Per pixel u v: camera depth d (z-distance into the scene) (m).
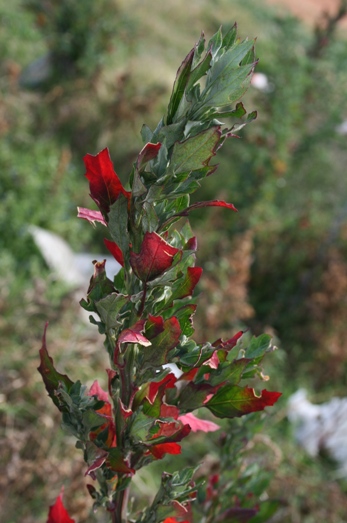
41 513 3.25
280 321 6.30
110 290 1.00
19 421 3.76
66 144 7.92
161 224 0.99
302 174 8.23
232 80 0.91
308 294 6.47
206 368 1.09
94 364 4.42
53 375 1.08
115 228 0.97
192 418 1.16
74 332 4.42
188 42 11.41
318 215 7.67
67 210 6.89
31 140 7.46
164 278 0.94
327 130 7.80
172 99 0.94
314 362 5.79
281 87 7.29
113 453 1.04
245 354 1.12
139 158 0.90
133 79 8.71
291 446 4.59
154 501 1.13
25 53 9.42
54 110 8.20
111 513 1.16
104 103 8.27
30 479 3.27
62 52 8.71
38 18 9.09
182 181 0.94
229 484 1.64
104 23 8.83
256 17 14.22
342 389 5.68
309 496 3.97
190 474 1.12
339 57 7.74
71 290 4.92
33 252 5.95
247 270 5.37
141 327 0.94
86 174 0.97
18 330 4.49
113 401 1.08
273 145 7.34
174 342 0.97
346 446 4.84
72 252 6.50
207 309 5.23
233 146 7.67
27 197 6.48
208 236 6.64
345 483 4.68
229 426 1.69
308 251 6.79
